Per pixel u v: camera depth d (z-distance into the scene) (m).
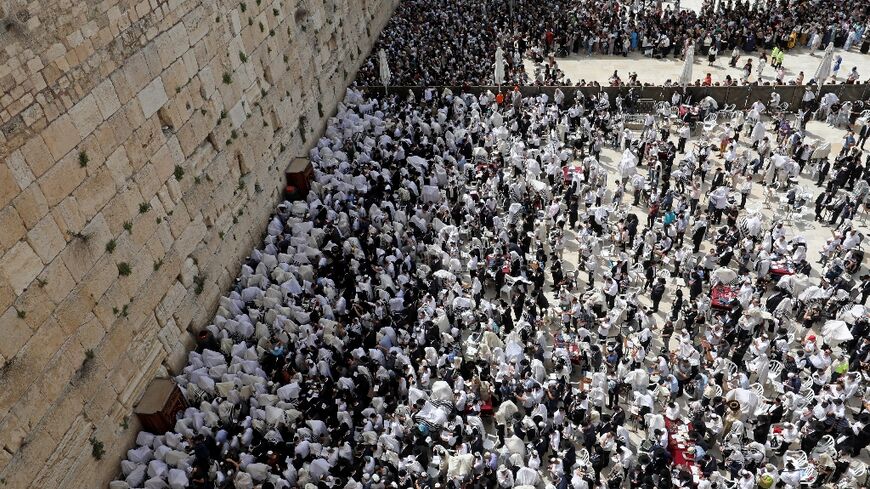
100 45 18.55
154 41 21.12
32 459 15.94
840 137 36.97
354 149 35.19
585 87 40.56
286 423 19.86
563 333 23.31
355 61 44.16
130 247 19.77
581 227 28.16
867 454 19.84
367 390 21.12
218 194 25.27
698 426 19.50
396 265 26.62
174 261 22.12
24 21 15.82
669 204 29.06
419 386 21.50
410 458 18.81
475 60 45.75
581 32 49.84
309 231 28.14
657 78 45.31
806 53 47.41
